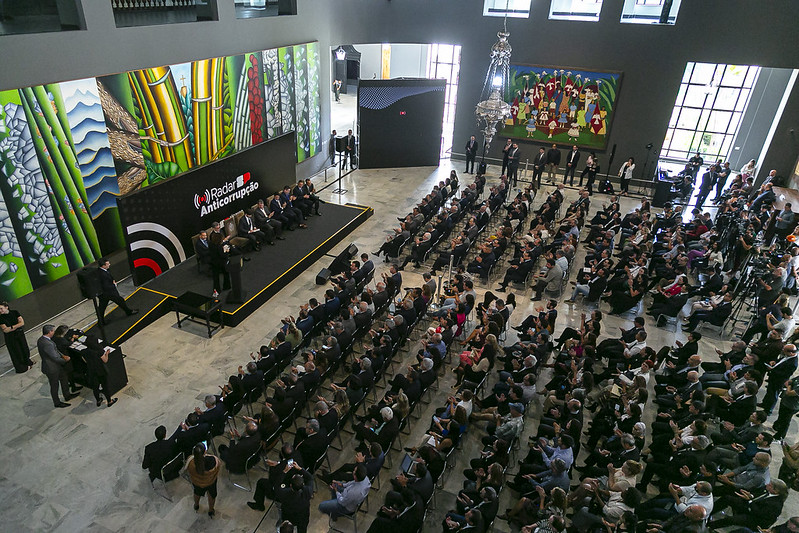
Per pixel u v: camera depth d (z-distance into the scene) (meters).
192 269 12.45
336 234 14.58
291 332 9.43
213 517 7.13
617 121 18.91
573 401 7.39
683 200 17.77
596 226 14.80
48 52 9.46
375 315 10.62
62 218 10.30
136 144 11.55
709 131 21.20
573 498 6.68
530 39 18.88
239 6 16.14
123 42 10.85
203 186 12.77
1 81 8.86
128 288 11.84
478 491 6.96
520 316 11.89
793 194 16.69
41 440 8.12
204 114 13.28
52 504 7.18
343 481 7.33
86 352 8.48
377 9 19.78
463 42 19.75
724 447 7.33
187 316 11.27
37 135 9.51
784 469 7.75
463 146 21.48
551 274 12.09
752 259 12.34
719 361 10.58
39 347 8.34
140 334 10.65
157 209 11.60
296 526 6.59
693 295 12.05
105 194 11.08
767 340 9.16
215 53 13.33
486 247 12.93
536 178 18.98
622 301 11.78
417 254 13.41
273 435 7.69
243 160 13.97
